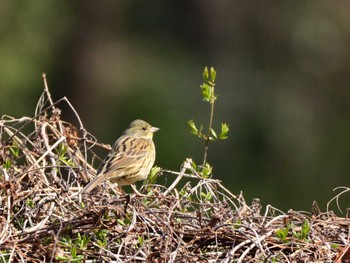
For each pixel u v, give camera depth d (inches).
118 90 826.8
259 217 287.4
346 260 268.5
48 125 318.7
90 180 306.7
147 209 274.1
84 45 853.2
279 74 846.5
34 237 265.4
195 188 296.4
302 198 739.4
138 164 326.6
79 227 271.0
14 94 772.6
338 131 799.7
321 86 837.8
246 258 270.5
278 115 795.4
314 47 857.5
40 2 823.7
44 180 290.4
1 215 277.6
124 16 885.2
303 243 271.6
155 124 758.5
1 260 258.7
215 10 874.8
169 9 883.4
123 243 269.1
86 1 893.2
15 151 315.6
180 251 268.5
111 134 807.1
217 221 274.1
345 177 753.6
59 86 834.2
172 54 863.1
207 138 328.2
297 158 762.8
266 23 871.1
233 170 738.8
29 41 808.9
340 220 290.4
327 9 875.4
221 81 826.8
